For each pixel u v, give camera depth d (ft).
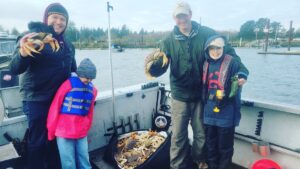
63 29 6.70
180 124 7.59
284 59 120.98
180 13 6.40
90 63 6.84
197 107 7.46
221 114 6.57
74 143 7.07
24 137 7.38
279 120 7.23
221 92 6.45
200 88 7.25
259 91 58.29
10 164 6.79
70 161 6.98
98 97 9.02
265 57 129.49
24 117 7.64
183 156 7.95
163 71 7.23
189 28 6.76
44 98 6.62
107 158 8.55
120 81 62.54
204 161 7.93
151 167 7.66
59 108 6.65
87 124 7.14
